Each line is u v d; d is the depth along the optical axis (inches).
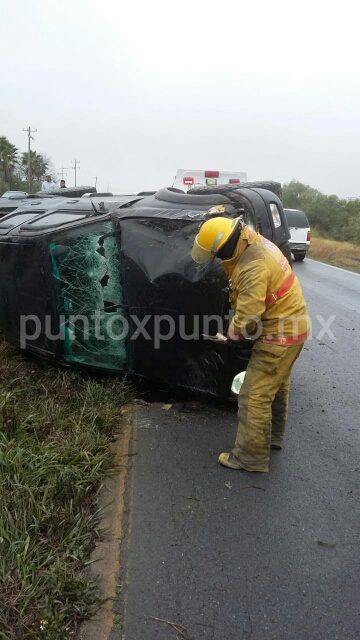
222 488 128.1
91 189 323.3
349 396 191.9
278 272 123.8
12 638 81.9
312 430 163.0
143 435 150.6
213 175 400.2
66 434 139.9
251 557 105.9
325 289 433.7
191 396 170.2
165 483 128.9
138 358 161.2
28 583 90.7
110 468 132.4
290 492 128.2
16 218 200.7
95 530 108.7
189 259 145.3
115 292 157.2
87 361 166.7
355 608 94.6
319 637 88.6
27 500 108.8
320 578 101.1
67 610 88.8
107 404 157.0
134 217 154.9
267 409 131.0
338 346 259.3
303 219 670.5
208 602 94.7
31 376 178.2
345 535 113.3
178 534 111.4
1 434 130.2
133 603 93.7
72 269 159.3
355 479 135.3
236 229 121.4
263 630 89.5
